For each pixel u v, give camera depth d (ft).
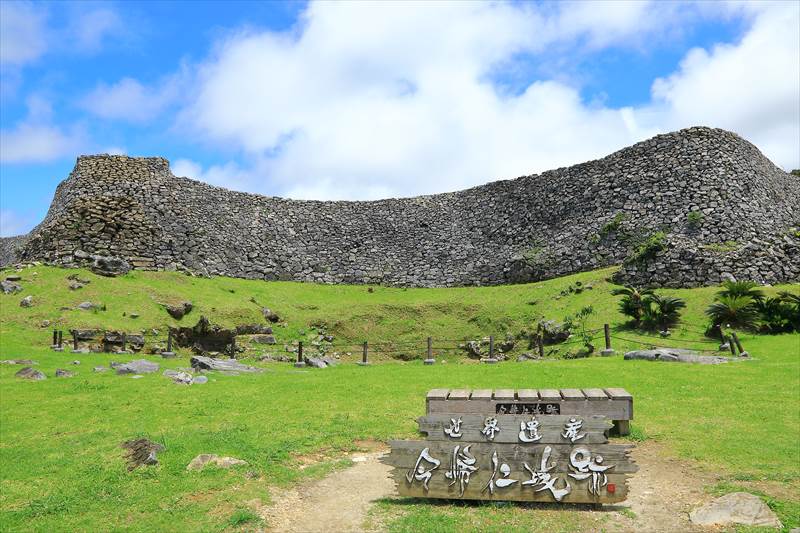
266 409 51.62
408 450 32.35
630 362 73.67
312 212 183.42
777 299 97.09
